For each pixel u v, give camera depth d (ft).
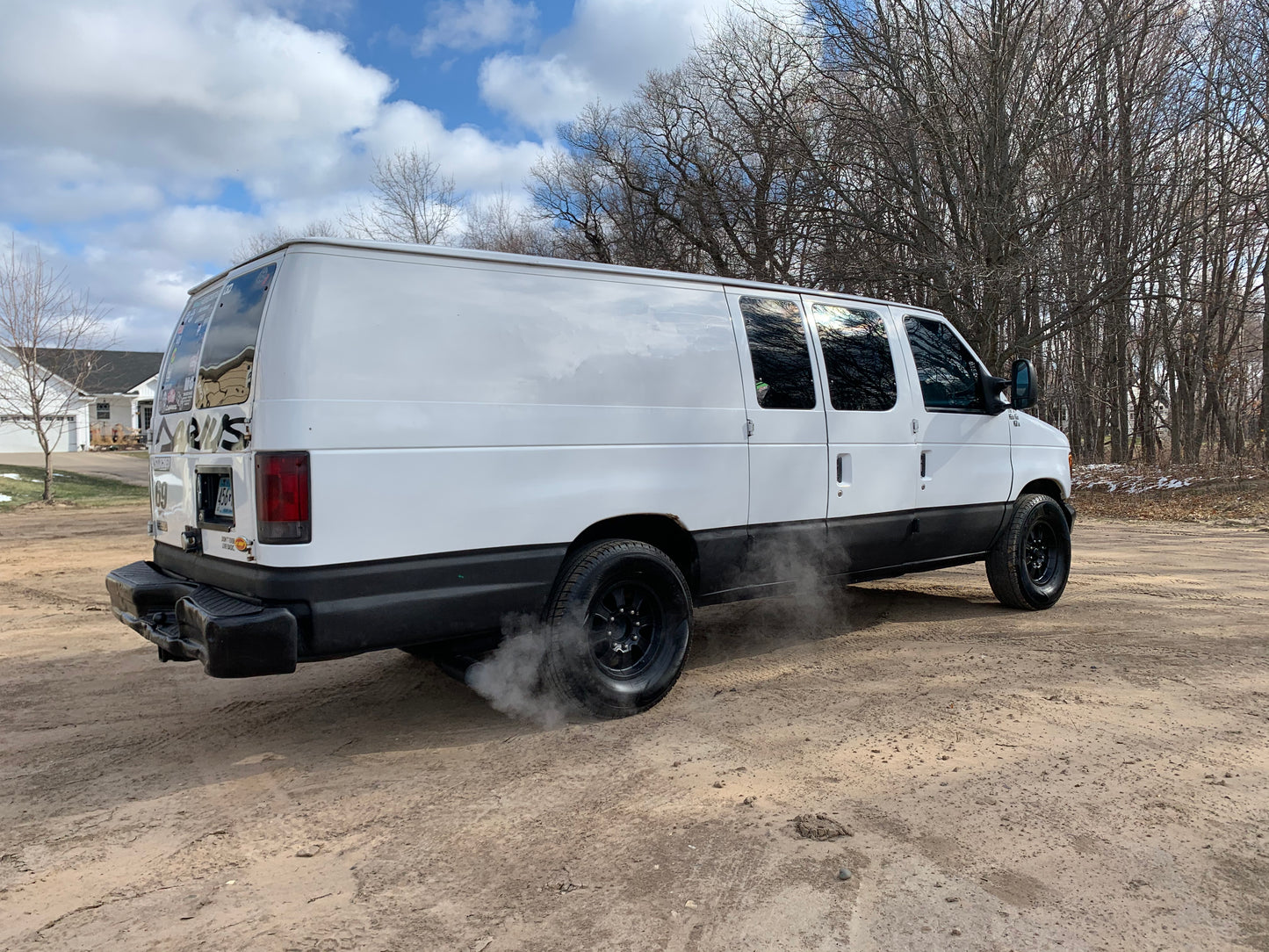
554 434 13.12
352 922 8.23
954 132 55.98
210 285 14.01
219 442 12.37
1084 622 19.92
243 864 9.48
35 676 17.39
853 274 56.90
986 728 12.98
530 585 12.90
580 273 13.82
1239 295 67.10
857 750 12.25
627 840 9.78
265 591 11.14
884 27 55.93
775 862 9.17
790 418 16.11
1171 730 12.75
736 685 15.58
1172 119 60.39
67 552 36.70
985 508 19.97
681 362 14.71
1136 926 7.87
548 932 8.00
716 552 15.15
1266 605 21.50
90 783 11.90
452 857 9.52
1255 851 9.18
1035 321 64.18
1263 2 57.36
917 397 18.60
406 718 14.47
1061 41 56.54
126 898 8.80
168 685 16.72
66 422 123.95
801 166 63.57
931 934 7.79
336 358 11.36
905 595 23.53
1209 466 56.34
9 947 7.95
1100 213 56.34
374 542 11.54
